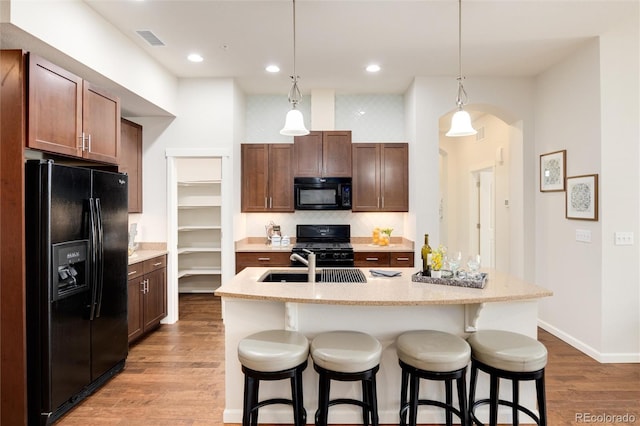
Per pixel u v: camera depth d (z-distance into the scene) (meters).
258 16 2.97
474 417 2.19
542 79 4.16
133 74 3.41
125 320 3.12
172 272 4.39
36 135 2.25
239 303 2.38
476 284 2.27
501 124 5.16
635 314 3.27
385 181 4.82
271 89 4.88
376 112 5.10
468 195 6.43
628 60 3.26
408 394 2.35
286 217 5.16
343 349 1.97
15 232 2.20
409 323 2.36
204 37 3.34
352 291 2.22
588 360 3.31
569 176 3.69
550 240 4.01
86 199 2.59
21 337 2.21
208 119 4.40
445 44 3.48
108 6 2.80
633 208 3.26
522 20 3.04
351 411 2.38
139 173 4.33
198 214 5.95
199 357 3.38
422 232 4.38
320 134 4.81
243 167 4.84
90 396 2.69
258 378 1.95
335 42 3.43
